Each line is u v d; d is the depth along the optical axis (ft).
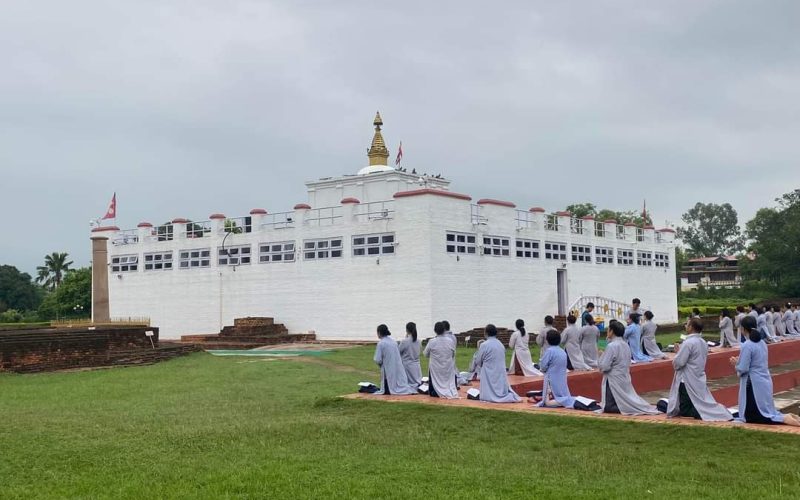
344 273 125.59
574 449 40.32
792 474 34.04
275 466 36.35
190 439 42.75
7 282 299.38
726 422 44.19
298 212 132.36
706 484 33.12
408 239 118.01
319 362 89.56
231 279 140.87
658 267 174.70
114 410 54.34
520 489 32.19
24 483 34.06
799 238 236.02
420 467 36.14
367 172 153.99
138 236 156.35
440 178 154.51
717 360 87.92
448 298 117.91
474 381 64.80
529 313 133.39
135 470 36.04
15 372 82.99
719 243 447.01
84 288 236.22
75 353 90.84
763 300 232.73
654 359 79.51
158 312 151.02
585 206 270.26
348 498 30.94
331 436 43.75
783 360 106.73
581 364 69.15
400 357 58.75
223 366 86.53
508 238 130.52
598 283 152.76
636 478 34.24
